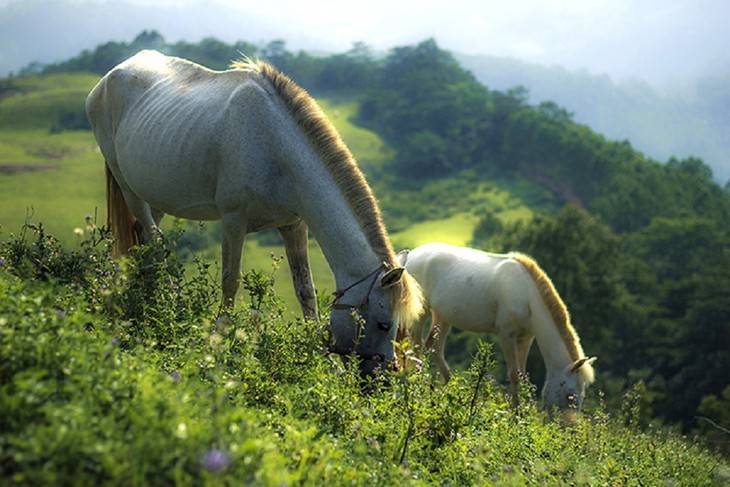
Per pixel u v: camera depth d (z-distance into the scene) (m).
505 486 3.73
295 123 6.33
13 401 2.71
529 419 6.44
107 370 3.13
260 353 4.91
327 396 4.36
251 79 6.57
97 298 5.19
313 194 6.16
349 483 3.26
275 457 2.83
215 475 2.50
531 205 168.38
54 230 104.00
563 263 42.59
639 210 135.38
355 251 6.00
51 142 168.50
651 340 54.75
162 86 7.34
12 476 2.41
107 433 2.63
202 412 3.03
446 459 4.44
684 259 93.19
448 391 4.95
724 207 146.12
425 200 170.12
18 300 3.33
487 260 11.27
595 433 6.80
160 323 5.03
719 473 7.08
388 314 5.91
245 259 97.19
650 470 6.01
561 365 10.55
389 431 4.30
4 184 129.50
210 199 6.85
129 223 8.01
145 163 7.11
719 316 52.78
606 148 175.75
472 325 11.26
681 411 49.97
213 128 6.56
